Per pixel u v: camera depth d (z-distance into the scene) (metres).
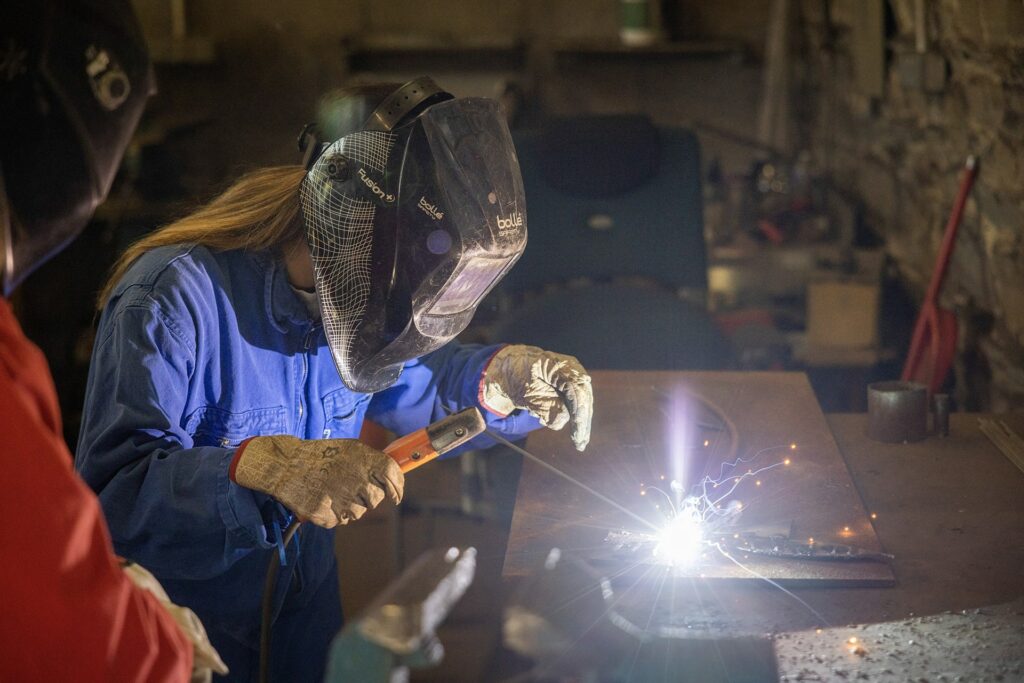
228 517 1.52
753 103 6.83
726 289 4.41
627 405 2.24
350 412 1.96
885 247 4.28
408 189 1.50
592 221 3.59
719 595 1.42
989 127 2.83
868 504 1.73
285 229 1.75
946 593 1.42
